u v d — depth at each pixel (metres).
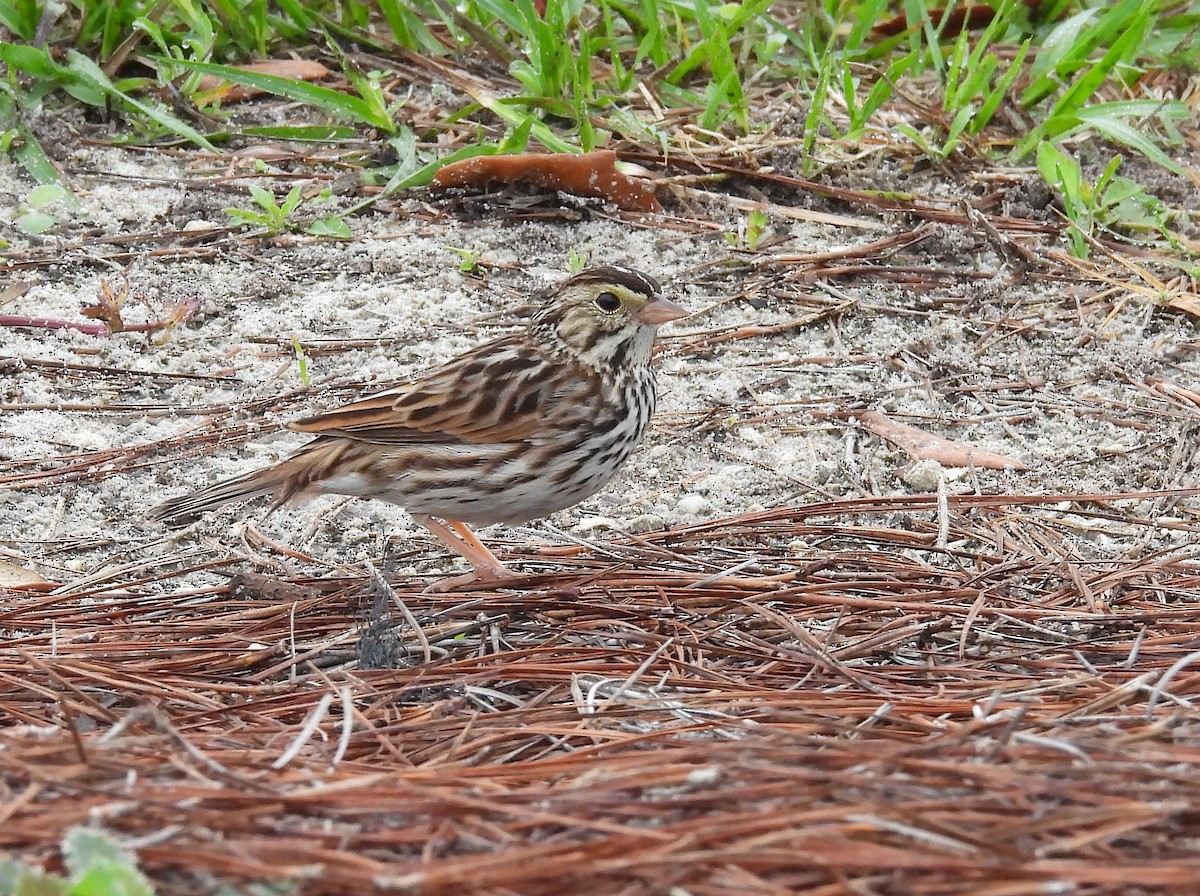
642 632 4.71
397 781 3.42
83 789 3.29
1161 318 7.25
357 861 3.08
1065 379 6.73
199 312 6.96
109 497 5.74
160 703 4.21
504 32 9.18
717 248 7.61
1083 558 5.43
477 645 4.71
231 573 5.31
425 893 3.01
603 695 4.22
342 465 5.18
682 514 5.79
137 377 6.50
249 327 6.89
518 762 3.74
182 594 4.99
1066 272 7.52
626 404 5.28
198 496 5.24
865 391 6.62
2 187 7.81
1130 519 5.68
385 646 4.52
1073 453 6.17
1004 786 3.33
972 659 4.57
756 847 3.11
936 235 7.67
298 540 5.59
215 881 3.03
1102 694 4.19
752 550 5.42
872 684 4.30
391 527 5.72
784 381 6.68
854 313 7.20
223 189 7.89
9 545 5.43
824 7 9.22
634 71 8.61
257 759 3.65
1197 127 8.77
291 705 4.19
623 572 5.11
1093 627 4.77
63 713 3.94
